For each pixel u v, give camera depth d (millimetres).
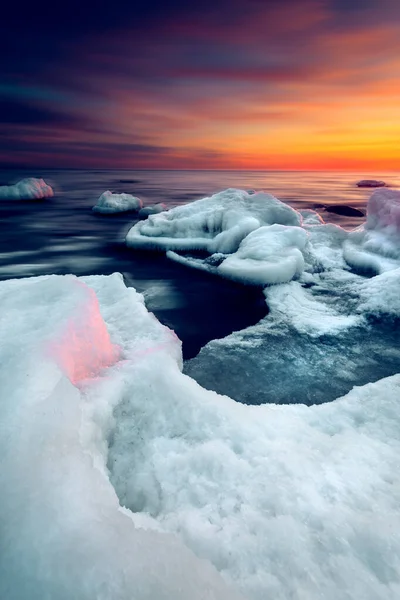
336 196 29766
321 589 1394
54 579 1195
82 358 2889
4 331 2850
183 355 4941
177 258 10016
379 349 4934
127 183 48938
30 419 1904
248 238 9594
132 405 2723
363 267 8500
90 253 10961
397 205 9172
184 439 2445
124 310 4605
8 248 11469
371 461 2234
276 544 1578
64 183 47312
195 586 1215
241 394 3928
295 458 2213
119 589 1173
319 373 4352
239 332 5551
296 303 6727
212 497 1935
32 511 1426
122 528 1407
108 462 2256
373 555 1539
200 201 12891
